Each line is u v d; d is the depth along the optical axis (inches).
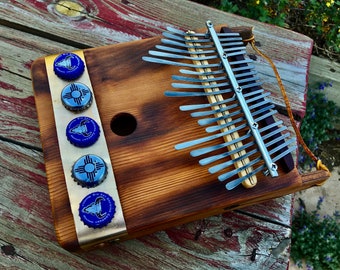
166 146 11.5
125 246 12.5
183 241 12.6
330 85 23.0
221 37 13.3
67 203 10.6
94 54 12.8
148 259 12.4
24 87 14.4
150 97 12.3
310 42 16.9
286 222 13.1
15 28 15.7
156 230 11.9
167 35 13.0
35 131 13.7
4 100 14.1
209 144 11.6
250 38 14.0
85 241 10.2
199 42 13.1
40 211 12.6
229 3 23.0
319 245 20.6
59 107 11.7
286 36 17.0
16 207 12.6
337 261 20.7
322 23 24.8
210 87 12.0
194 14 17.0
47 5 16.1
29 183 13.0
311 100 23.6
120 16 16.4
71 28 15.8
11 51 15.1
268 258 12.6
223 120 11.5
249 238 12.8
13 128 13.7
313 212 22.4
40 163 13.3
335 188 24.5
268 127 11.6
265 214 13.2
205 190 10.9
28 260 12.1
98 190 10.6
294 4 24.6
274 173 10.7
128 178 10.9
